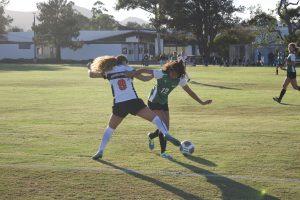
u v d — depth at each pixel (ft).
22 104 61.98
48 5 283.79
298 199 23.12
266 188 24.75
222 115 50.88
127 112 30.12
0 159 30.83
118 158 31.22
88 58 311.06
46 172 27.78
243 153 32.53
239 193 24.02
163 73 30.58
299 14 224.74
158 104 31.76
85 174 27.37
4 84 98.53
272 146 34.71
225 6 279.90
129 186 25.20
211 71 158.30
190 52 337.93
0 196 23.63
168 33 301.84
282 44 232.53
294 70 61.16
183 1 281.33
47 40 289.74
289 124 44.50
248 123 45.24
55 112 53.78
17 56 310.04
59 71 160.66
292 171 27.91
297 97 69.36
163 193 24.08
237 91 80.02
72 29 287.89
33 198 23.36
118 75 29.91
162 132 29.60
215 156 31.68
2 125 44.39
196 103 61.93
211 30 284.00
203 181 26.02
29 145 35.24
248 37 282.77
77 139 37.63
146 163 29.91
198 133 40.04
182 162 30.14
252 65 232.32
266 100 65.57
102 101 65.62
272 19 230.48
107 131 30.86
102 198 23.38
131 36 315.37
